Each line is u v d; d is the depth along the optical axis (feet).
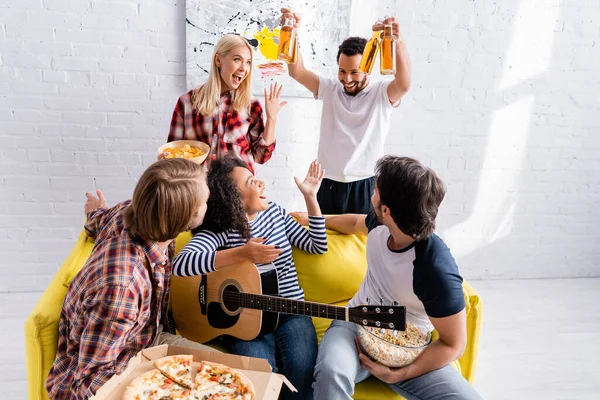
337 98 8.27
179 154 7.04
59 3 8.32
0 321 8.68
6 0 8.18
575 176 10.57
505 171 10.37
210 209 5.88
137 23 8.63
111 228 4.89
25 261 9.59
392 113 9.69
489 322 9.41
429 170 4.85
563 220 10.85
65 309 4.77
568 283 11.04
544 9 9.43
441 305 4.86
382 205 4.99
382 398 5.56
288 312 5.35
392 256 5.24
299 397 5.64
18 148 8.96
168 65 8.95
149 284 4.66
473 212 10.57
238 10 8.73
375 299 5.49
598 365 8.42
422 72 9.51
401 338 5.25
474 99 9.80
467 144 10.07
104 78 8.83
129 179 9.49
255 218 6.22
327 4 8.88
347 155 8.20
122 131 9.18
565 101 10.05
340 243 6.82
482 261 10.94
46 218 9.44
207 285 5.82
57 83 8.73
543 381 7.97
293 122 9.58
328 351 5.33
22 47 8.45
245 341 5.74
